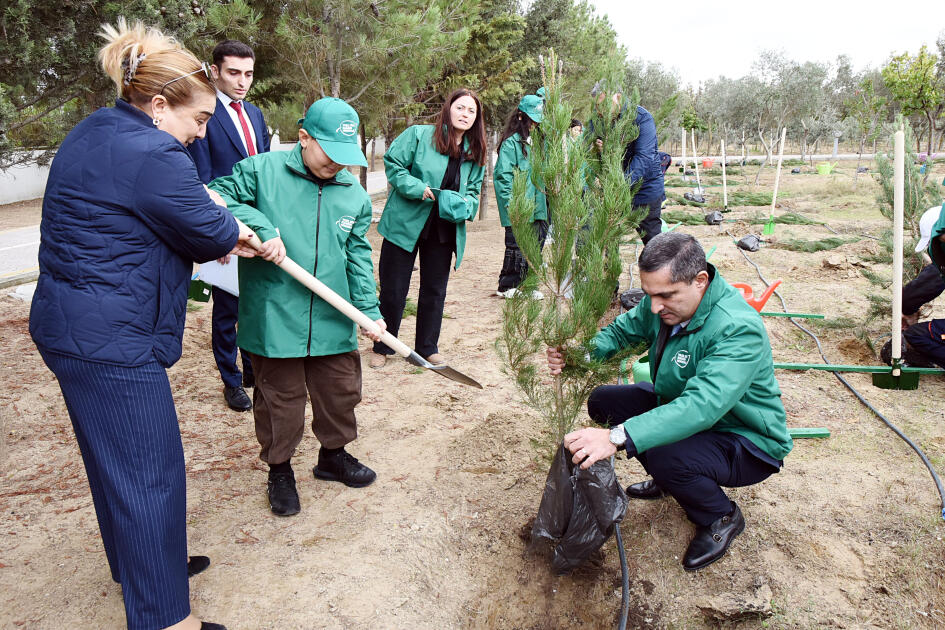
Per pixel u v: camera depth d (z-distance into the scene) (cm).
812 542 276
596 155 345
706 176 2152
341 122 248
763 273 741
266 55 782
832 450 346
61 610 231
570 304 269
